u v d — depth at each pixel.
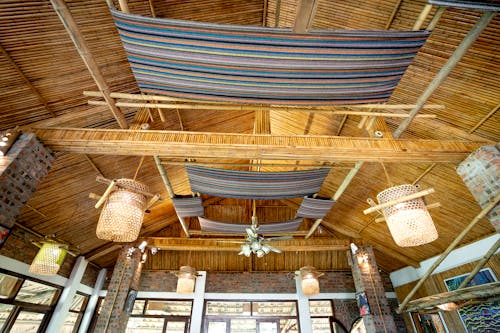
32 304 6.01
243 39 2.03
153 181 6.51
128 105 3.14
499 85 2.98
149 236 8.58
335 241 8.02
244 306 9.04
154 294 8.71
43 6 2.56
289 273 9.05
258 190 5.46
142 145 3.24
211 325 8.69
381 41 2.08
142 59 2.29
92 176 5.21
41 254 4.07
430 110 3.60
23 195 2.95
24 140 3.08
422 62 3.23
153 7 3.23
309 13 1.80
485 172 3.23
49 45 2.88
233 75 2.37
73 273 7.23
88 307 8.12
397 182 5.69
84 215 6.07
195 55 2.19
